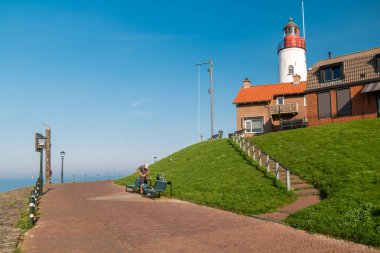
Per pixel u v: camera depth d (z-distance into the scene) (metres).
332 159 18.81
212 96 43.59
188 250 8.99
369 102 31.56
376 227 9.50
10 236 11.02
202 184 19.70
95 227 12.15
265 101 44.25
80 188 28.83
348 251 8.40
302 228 10.65
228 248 9.04
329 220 10.70
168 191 20.06
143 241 10.02
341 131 24.73
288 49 58.75
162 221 12.70
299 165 19.42
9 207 18.53
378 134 21.88
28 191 28.89
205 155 29.00
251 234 10.34
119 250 9.20
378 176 14.38
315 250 8.58
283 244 9.20
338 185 14.34
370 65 32.09
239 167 21.88
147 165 21.69
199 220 12.62
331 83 34.19
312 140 24.45
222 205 14.79
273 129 44.06
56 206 17.97
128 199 19.25
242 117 45.56
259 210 13.32
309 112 35.53
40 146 25.44
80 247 9.59
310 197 14.53
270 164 21.23
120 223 12.62
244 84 49.69
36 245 9.93
